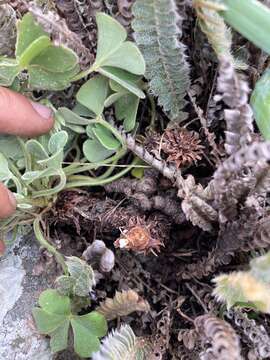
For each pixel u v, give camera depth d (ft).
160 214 0.33
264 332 0.29
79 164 0.33
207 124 0.32
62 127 0.33
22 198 0.32
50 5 0.32
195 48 0.32
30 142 0.31
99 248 0.31
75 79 0.31
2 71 0.30
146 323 0.33
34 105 0.32
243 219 0.28
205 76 0.32
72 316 0.33
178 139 0.31
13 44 0.32
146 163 0.33
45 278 0.36
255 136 0.28
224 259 0.30
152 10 0.27
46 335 0.35
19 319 0.35
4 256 0.36
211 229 0.31
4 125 0.31
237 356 0.25
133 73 0.31
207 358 0.27
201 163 0.33
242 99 0.25
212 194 0.29
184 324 0.33
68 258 0.31
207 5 0.25
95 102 0.31
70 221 0.35
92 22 0.32
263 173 0.26
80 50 0.30
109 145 0.31
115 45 0.29
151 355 0.31
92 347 0.32
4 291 0.36
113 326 0.35
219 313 0.31
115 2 0.31
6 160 0.32
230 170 0.26
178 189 0.31
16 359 0.35
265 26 0.26
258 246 0.28
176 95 0.31
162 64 0.30
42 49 0.29
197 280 0.33
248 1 0.26
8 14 0.30
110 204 0.33
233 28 0.29
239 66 0.30
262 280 0.23
